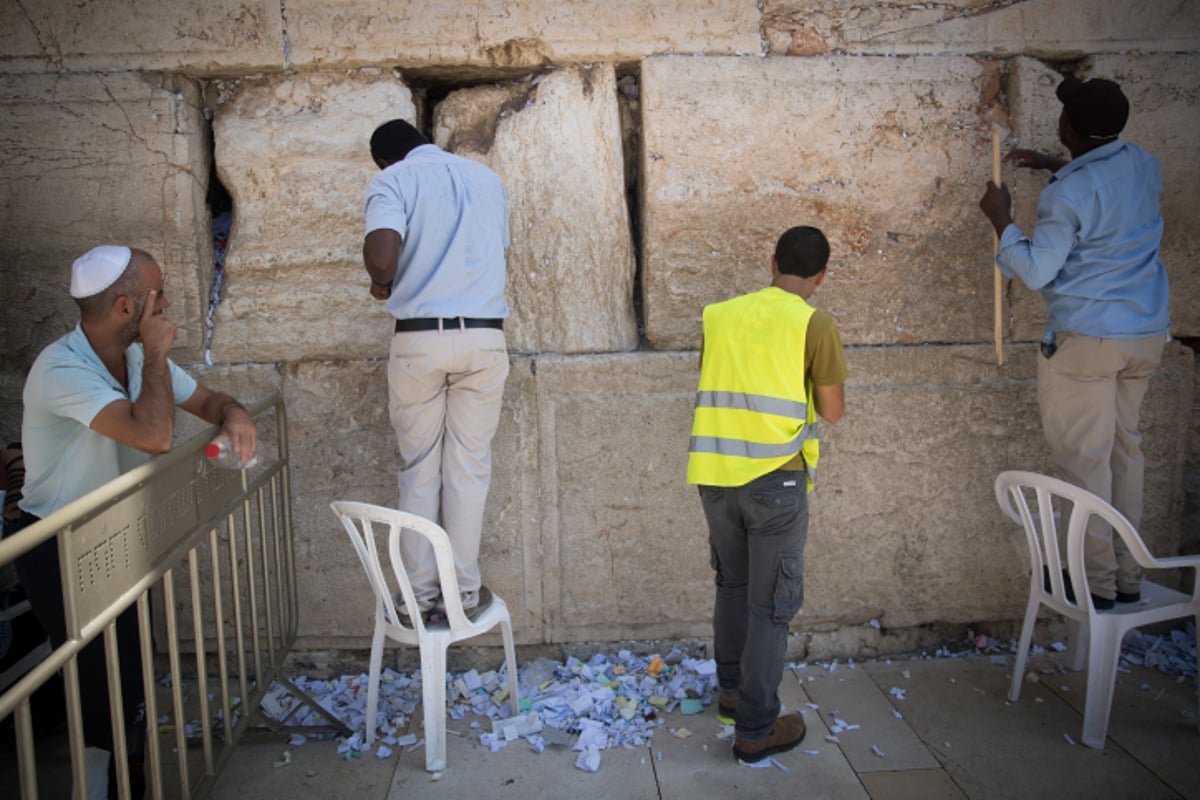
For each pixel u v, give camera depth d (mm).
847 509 3537
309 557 3479
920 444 3516
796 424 2625
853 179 3404
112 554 1976
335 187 3338
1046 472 3562
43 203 3275
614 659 3559
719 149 3357
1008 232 3080
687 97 3324
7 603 2902
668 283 3410
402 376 2918
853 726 3105
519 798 2748
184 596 3480
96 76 3227
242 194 3348
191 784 2828
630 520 3494
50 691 3059
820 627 3625
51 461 2311
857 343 3482
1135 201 2994
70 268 3305
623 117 3504
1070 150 3178
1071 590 3350
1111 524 2871
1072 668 3469
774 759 2914
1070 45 3395
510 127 3379
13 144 3242
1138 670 3471
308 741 3078
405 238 2857
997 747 2965
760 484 2660
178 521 2348
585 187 3398
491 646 3541
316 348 3373
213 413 2641
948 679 3432
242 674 2775
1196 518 3703
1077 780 2777
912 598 3611
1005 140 3430
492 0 3264
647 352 3432
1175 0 3371
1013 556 3600
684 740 3039
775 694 2822
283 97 3328
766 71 3336
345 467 3436
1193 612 2994
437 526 2717
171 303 3332
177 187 3291
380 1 3242
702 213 3383
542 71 3404
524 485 3449
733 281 3424
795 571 2701
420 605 3029
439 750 2883
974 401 3504
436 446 3029
